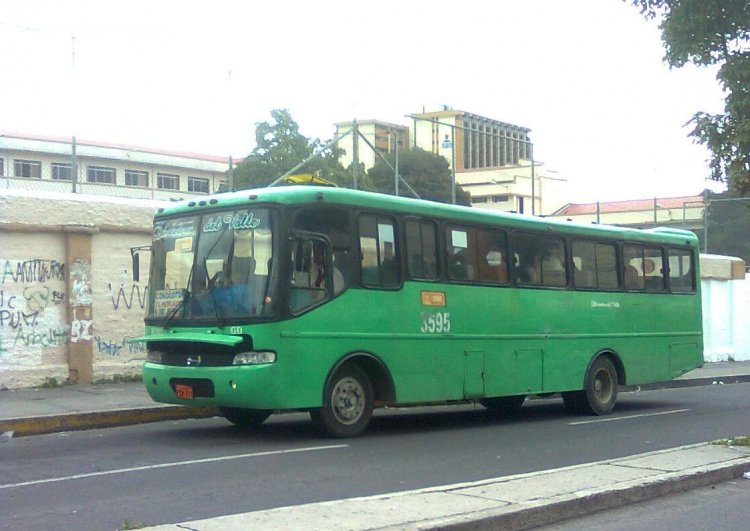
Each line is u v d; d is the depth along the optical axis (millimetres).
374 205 12461
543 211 41906
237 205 11727
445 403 14008
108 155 26578
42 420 12719
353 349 12000
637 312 17094
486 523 7098
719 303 30391
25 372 15773
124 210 17094
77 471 9594
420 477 9422
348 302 11969
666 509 8398
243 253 11492
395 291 12609
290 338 11258
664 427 14188
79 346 16406
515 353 14477
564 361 15430
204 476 9320
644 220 38719
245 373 11008
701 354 18641
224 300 11430
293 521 6895
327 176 27359
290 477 9312
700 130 11844
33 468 9789
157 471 9594
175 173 28172
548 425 14492
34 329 15914
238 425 13570
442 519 7000
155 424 13844
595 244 16359
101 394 15289
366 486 8883
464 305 13656
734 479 9828
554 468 10117
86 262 16547
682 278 18375
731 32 11703
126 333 17156
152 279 12430
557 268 15508
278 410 11875
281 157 28469
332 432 12008
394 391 12523
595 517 7996
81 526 7176
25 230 15734
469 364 13664
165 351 11914
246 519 6957
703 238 31859
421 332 12938
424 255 13156
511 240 14633
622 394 21031
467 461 10531
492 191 38812
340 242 12000
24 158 24781
